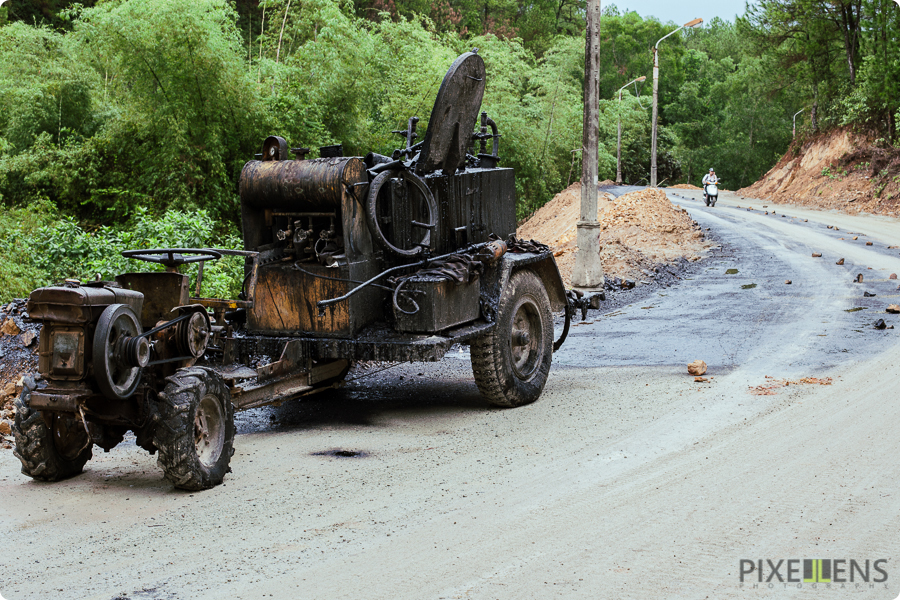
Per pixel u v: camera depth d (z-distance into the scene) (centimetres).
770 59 4734
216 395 539
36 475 535
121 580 380
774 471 525
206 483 518
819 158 4184
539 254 799
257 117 2206
